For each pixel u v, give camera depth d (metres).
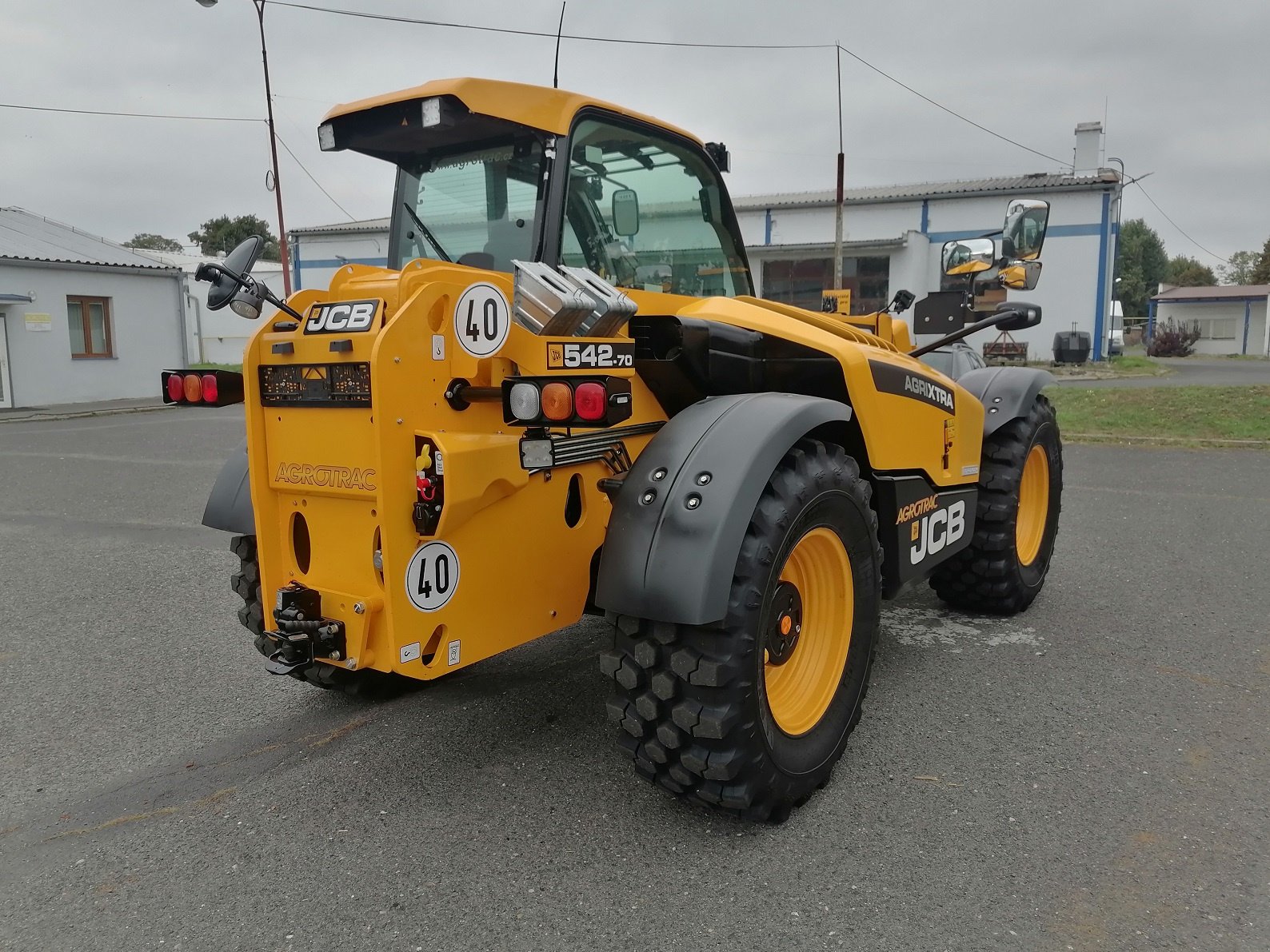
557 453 2.75
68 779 3.11
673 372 2.98
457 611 2.57
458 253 3.17
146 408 19.48
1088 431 11.75
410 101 2.84
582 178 3.05
